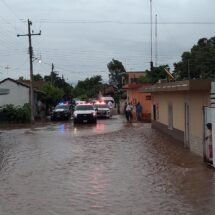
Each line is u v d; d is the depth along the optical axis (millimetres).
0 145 25062
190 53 51469
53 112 50062
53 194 12633
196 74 49750
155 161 18234
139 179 14609
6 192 12977
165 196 12195
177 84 20359
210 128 16672
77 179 14750
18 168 17156
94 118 42156
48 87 66812
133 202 11609
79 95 136375
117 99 81688
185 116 22828
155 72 52938
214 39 52719
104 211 10789
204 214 10336
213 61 49719
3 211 10891
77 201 11789
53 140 27031
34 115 51781
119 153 20672
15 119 46000
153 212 10617
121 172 15906
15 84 54438
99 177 15039
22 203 11656
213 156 16266
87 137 28359
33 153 21312
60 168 16938
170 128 28078
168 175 15188
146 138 27125
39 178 15039
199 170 15953
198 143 19594
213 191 12617
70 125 40375
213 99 17484
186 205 11180
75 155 20266
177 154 20156
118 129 34250
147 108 47906
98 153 20766
